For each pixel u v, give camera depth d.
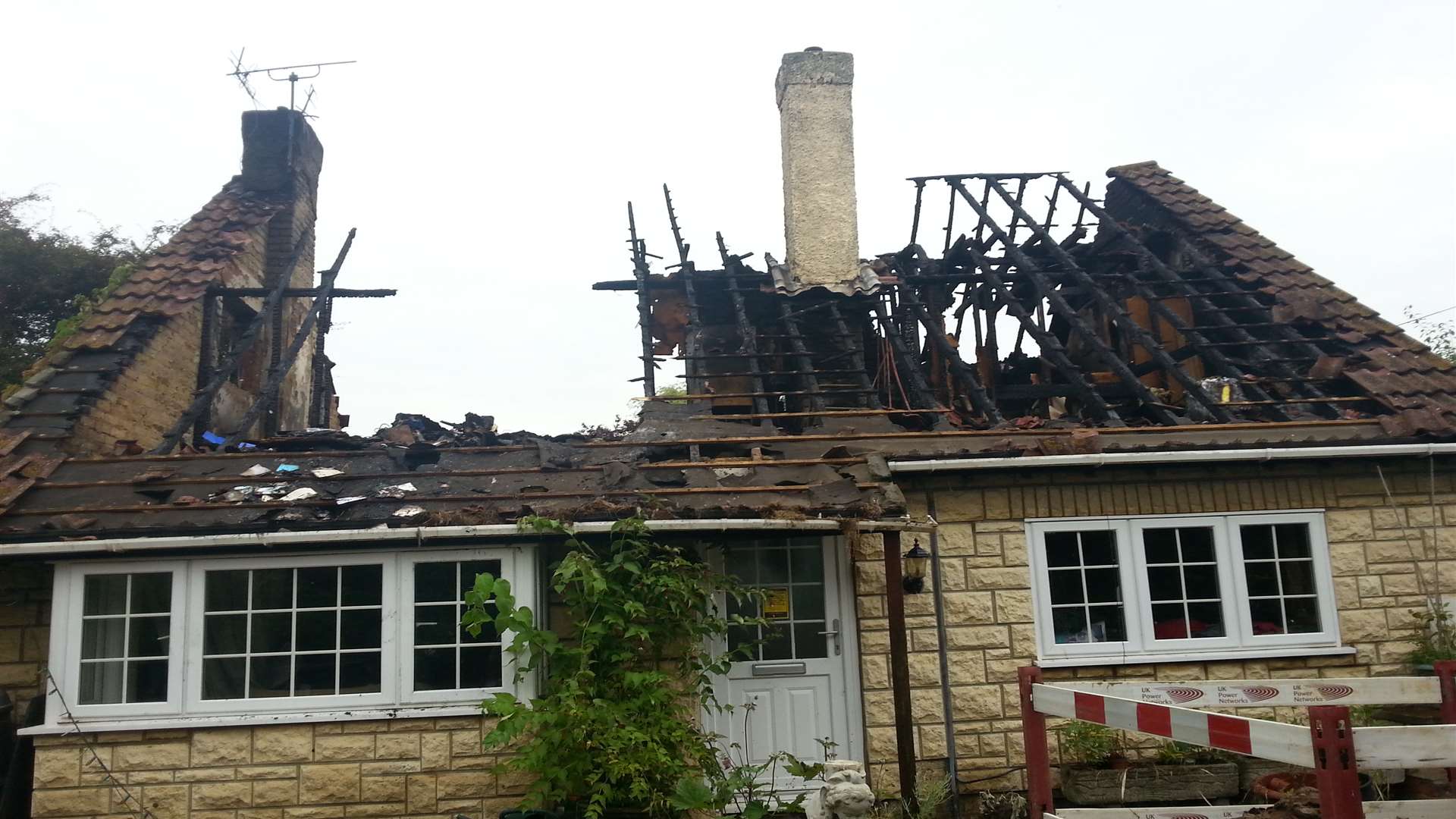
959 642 7.70
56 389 8.67
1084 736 7.38
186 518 6.97
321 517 6.97
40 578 7.26
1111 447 7.91
